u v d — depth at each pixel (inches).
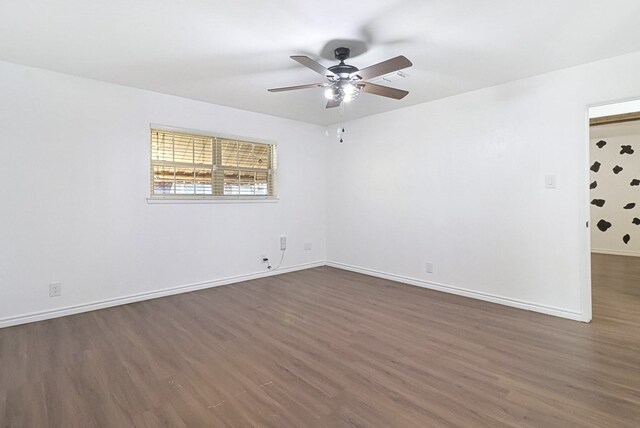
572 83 123.9
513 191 139.6
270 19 90.7
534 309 134.7
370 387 82.0
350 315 131.7
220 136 172.9
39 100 125.9
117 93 142.4
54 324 123.3
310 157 214.8
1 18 89.8
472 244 152.9
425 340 108.4
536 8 85.6
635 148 253.6
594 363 92.3
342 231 213.9
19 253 123.2
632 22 92.5
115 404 75.9
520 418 69.9
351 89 107.1
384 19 90.5
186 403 76.2
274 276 195.6
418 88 146.9
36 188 126.0
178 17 89.5
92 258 138.3
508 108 140.1
